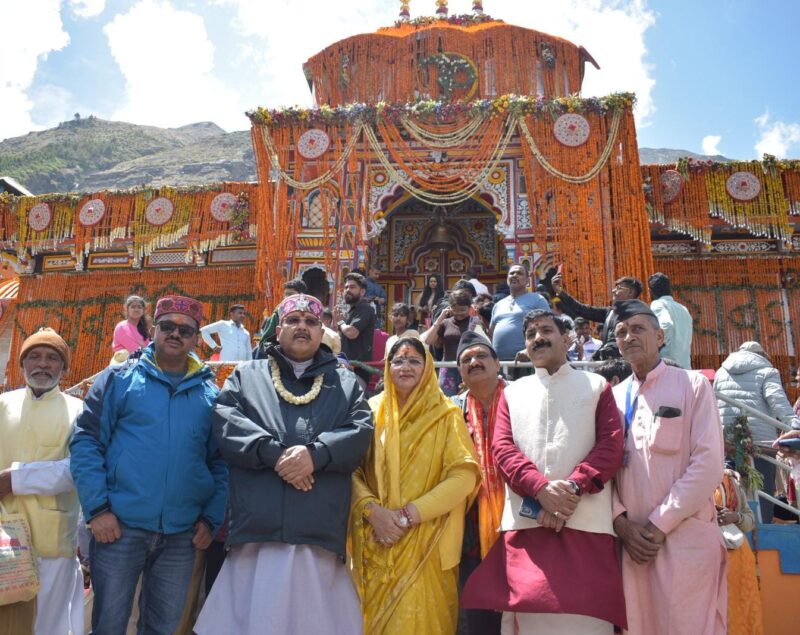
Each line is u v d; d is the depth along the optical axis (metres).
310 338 3.70
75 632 3.86
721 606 3.30
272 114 11.41
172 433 3.61
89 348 14.27
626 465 3.48
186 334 3.80
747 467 4.77
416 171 11.27
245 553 3.33
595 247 10.52
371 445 3.72
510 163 11.28
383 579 3.43
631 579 3.33
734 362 5.79
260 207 11.33
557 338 3.71
